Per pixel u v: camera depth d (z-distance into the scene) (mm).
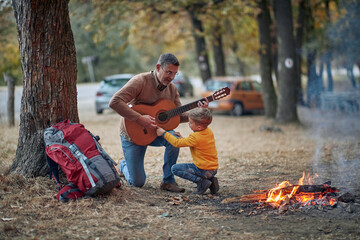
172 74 4398
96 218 3637
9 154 6336
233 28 18703
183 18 17891
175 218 3791
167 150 4742
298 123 12422
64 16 4348
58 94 4379
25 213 3629
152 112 4527
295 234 3365
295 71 12461
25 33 4281
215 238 3307
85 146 4031
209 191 4852
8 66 10805
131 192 4449
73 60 4508
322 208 3930
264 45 13609
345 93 16109
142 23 15711
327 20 15414
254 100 15961
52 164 4094
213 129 11766
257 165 6441
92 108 18141
